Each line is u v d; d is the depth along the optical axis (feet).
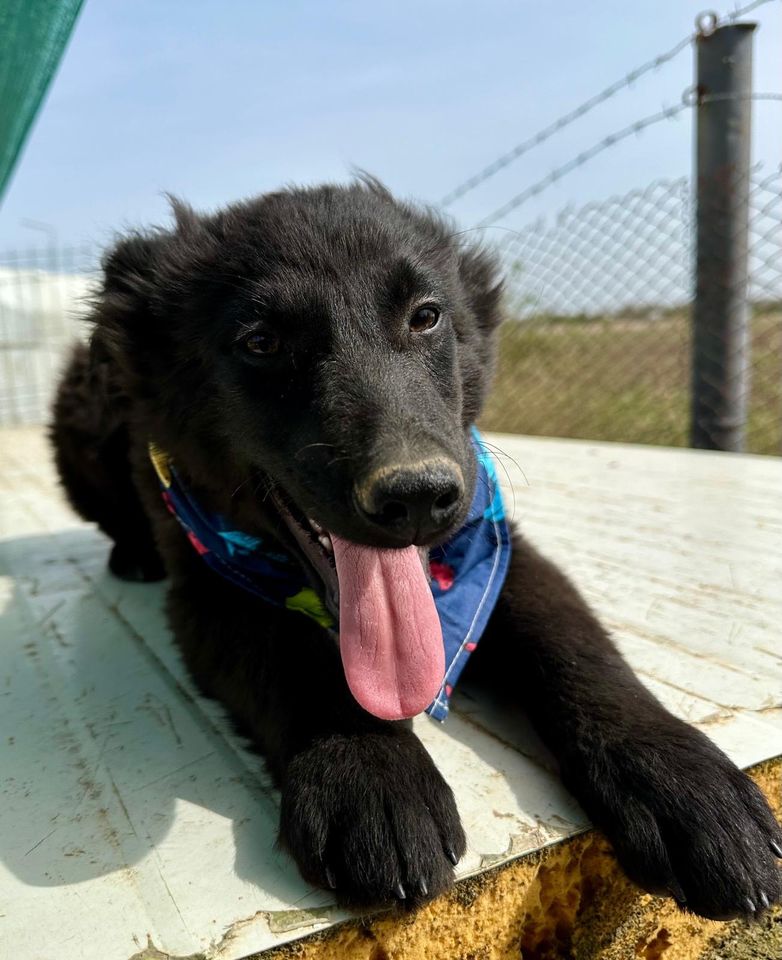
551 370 3.72
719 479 2.43
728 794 0.80
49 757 1.01
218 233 1.28
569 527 1.99
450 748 1.00
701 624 1.36
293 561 1.15
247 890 0.76
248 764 0.97
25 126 1.64
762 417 3.15
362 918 0.74
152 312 1.27
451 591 1.12
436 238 1.37
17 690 1.22
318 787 0.80
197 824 0.86
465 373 1.27
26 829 0.86
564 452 3.06
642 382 3.45
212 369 1.15
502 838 0.82
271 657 1.01
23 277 6.08
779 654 1.24
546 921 0.88
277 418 1.05
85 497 1.83
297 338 1.06
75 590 1.71
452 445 0.95
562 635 1.05
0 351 6.05
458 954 0.80
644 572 1.63
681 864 0.78
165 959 0.68
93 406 1.68
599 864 0.87
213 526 1.20
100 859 0.81
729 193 2.66
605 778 0.84
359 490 0.88
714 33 2.55
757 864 0.76
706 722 1.02
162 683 1.22
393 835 0.76
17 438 4.83
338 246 1.12
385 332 1.07
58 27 1.26
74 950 0.69
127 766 0.98
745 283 2.71
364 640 0.93
